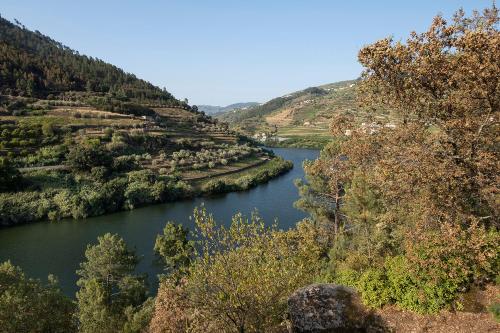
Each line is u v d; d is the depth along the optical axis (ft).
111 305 117.19
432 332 41.24
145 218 255.09
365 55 52.01
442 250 41.68
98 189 277.03
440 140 49.93
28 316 88.43
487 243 43.98
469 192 49.75
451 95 48.44
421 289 44.45
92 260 128.06
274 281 49.37
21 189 264.72
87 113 433.89
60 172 293.43
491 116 47.24
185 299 53.36
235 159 426.92
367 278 48.85
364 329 45.78
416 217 52.54
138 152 373.81
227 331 49.19
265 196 314.14
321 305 50.08
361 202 89.35
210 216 45.91
